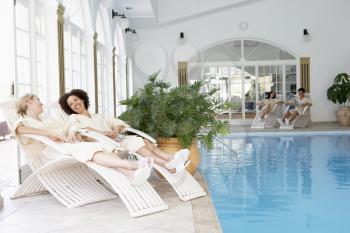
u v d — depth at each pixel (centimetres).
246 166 576
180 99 459
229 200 388
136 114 450
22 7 535
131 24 1387
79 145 342
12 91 480
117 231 279
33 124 374
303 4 1394
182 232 273
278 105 1245
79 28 816
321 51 1400
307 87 1405
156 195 342
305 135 1048
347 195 399
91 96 870
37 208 345
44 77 619
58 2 616
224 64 1427
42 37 616
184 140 446
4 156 744
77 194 367
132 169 335
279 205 367
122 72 1273
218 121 469
